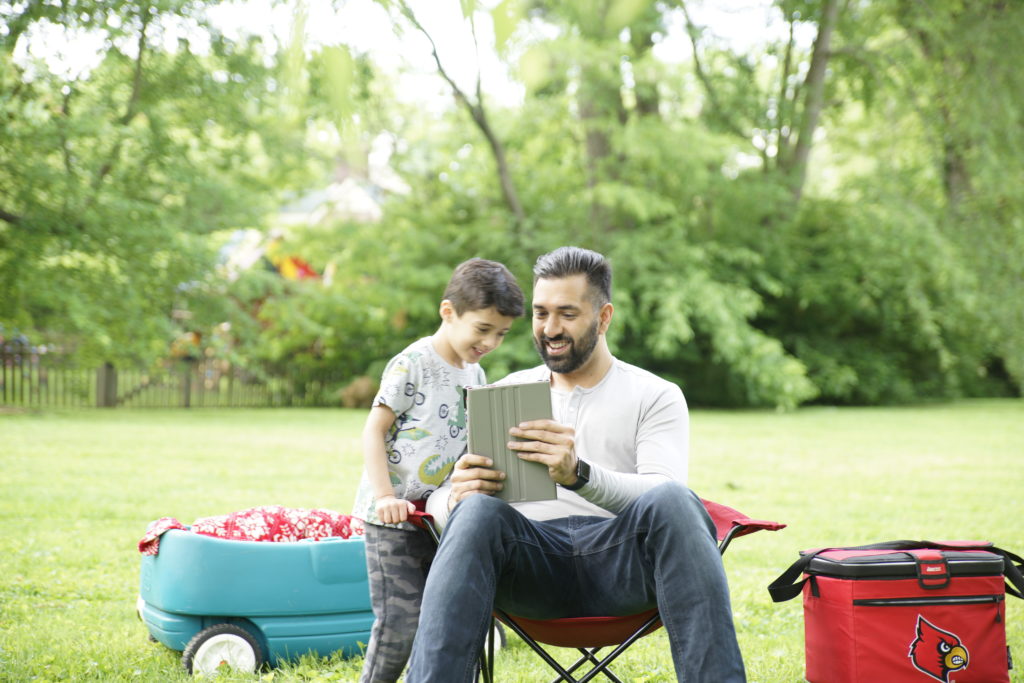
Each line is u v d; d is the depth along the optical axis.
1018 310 16.89
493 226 17.84
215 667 3.19
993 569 2.78
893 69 17.56
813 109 17.86
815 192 20.42
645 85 15.98
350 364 18.31
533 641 2.40
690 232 18.41
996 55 16.69
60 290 12.90
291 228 17.30
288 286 16.48
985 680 2.75
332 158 16.23
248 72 13.89
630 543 2.33
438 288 17.80
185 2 12.34
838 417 15.48
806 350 18.92
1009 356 17.55
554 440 2.38
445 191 19.02
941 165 17.56
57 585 4.29
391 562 2.72
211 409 16.19
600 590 2.42
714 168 17.72
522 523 2.38
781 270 18.33
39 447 9.22
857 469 8.80
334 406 17.75
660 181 17.78
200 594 3.21
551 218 17.67
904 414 16.16
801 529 5.85
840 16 17.11
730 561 5.00
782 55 18.27
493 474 2.38
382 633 2.71
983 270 17.08
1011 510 6.62
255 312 17.70
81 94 13.01
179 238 13.56
